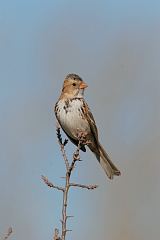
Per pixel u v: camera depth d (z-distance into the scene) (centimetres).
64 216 704
